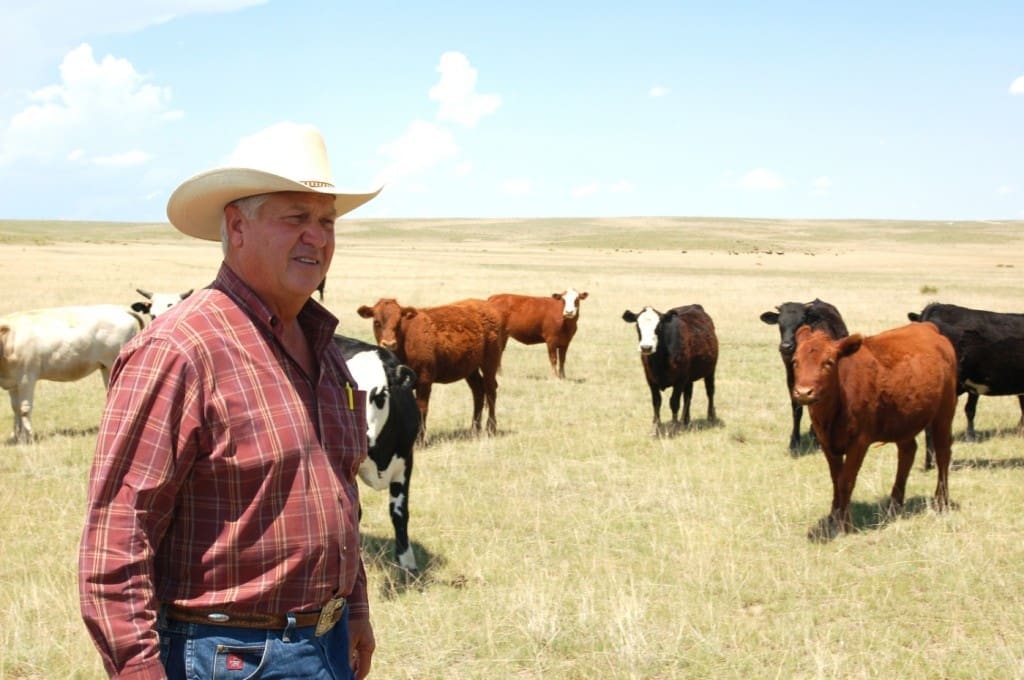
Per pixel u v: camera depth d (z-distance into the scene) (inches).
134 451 91.3
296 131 107.1
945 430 356.2
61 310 492.7
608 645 231.9
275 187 100.5
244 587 96.9
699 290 1654.8
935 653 229.0
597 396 619.2
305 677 100.1
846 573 286.5
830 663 221.3
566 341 706.2
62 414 534.3
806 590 272.7
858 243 6136.8
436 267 2465.6
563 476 402.9
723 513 349.1
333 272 2117.4
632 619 242.1
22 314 477.7
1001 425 522.6
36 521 329.4
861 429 323.9
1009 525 333.4
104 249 3553.2
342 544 103.4
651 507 361.4
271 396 98.2
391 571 288.2
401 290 1512.1
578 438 488.7
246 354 98.0
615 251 4603.8
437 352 466.0
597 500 367.6
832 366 312.8
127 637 88.9
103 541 89.7
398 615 251.6
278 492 97.0
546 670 221.3
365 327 956.6
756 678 215.2
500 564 295.0
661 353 488.4
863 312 1191.6
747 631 242.5
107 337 501.7
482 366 500.4
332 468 104.1
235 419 95.1
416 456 440.8
